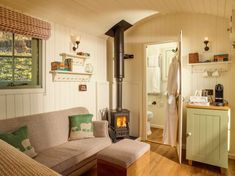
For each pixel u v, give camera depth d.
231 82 2.98
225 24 3.04
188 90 3.33
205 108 2.62
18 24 2.28
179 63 2.94
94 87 3.65
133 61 4.01
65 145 2.43
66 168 1.99
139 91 3.97
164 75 4.89
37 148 2.24
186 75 3.35
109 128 3.45
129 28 3.87
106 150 2.12
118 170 1.93
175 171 2.59
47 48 2.74
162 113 4.93
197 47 3.29
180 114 2.84
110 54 4.09
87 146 2.38
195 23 3.30
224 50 3.05
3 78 2.27
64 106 3.02
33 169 0.46
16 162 0.50
